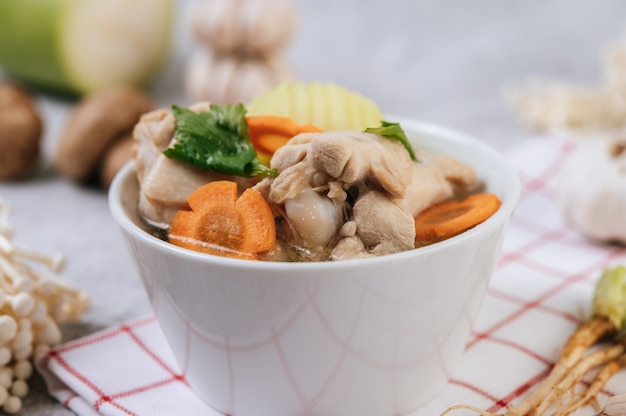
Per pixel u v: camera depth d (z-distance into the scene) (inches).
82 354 18.7
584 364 17.7
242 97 31.3
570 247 22.8
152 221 17.2
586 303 20.0
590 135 26.8
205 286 15.8
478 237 16.0
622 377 17.9
